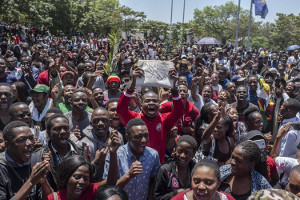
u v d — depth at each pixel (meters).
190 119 5.96
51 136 4.05
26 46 14.41
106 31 59.91
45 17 43.34
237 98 6.71
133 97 6.02
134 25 63.78
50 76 7.91
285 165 4.24
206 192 2.94
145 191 4.07
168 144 5.01
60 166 3.28
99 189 3.13
